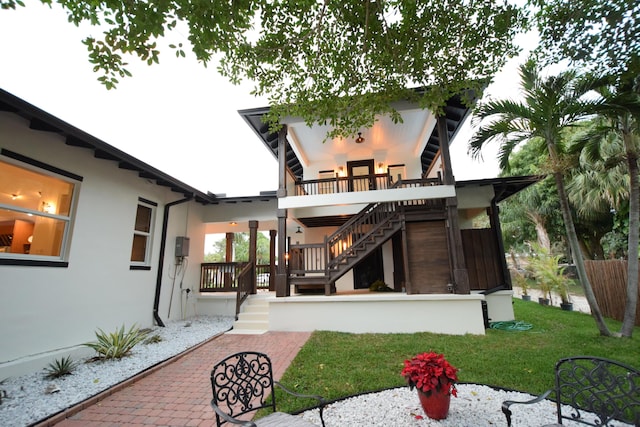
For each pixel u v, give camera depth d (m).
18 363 4.03
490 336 5.85
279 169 7.84
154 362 4.61
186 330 6.77
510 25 3.80
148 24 2.74
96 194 5.67
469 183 8.00
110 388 3.64
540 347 5.01
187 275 8.62
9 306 4.10
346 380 3.77
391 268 10.26
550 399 3.21
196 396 3.52
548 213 16.78
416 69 4.18
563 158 6.03
